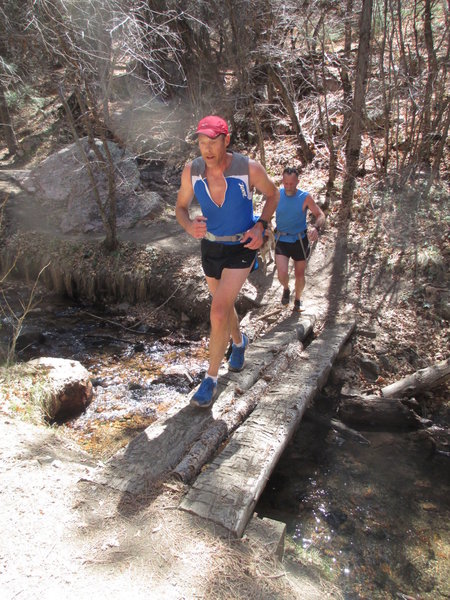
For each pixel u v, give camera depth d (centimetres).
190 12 890
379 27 843
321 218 542
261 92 1084
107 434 466
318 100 862
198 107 1048
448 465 424
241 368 450
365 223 766
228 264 354
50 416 466
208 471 329
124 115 1076
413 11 842
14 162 1174
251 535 289
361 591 310
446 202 759
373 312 614
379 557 335
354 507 378
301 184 876
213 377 392
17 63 731
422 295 629
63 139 1164
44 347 631
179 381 559
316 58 984
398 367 544
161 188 964
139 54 677
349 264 703
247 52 818
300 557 331
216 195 332
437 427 475
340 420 475
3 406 426
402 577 321
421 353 560
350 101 904
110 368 591
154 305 730
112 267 756
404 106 889
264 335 538
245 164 325
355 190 820
